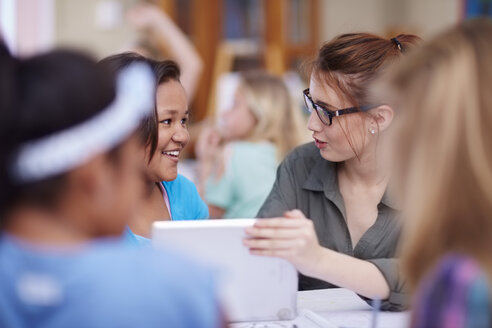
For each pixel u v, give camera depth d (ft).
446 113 2.60
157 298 2.27
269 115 8.74
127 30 16.14
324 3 18.08
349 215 5.58
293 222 4.34
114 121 2.33
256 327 4.49
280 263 4.49
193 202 5.96
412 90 2.76
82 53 2.43
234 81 14.83
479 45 2.66
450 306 2.38
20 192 2.27
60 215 2.32
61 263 2.26
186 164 14.38
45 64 2.34
